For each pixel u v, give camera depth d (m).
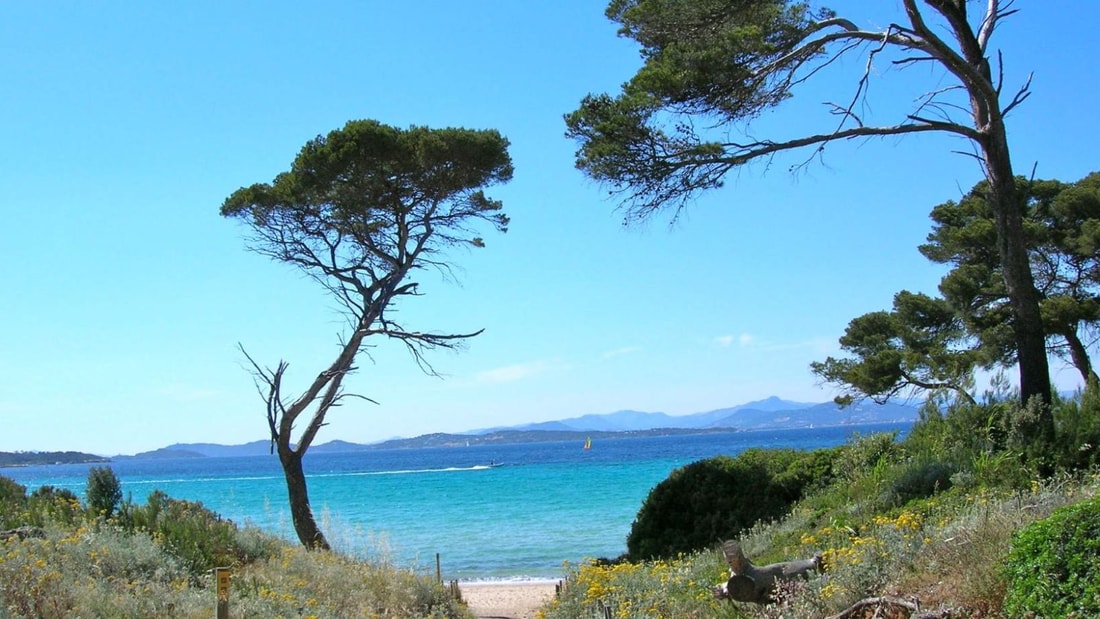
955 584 7.15
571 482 68.06
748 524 16.75
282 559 15.52
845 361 26.03
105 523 14.48
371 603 14.07
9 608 8.70
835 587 7.73
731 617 8.65
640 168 15.69
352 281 24.52
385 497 61.19
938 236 27.97
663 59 15.55
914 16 14.30
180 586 11.70
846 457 16.00
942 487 12.32
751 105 15.76
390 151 23.84
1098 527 5.93
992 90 14.89
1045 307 24.09
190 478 115.00
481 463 126.38
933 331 26.27
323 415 22.86
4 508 14.40
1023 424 12.95
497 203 26.44
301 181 24.14
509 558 32.31
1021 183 26.52
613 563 19.22
